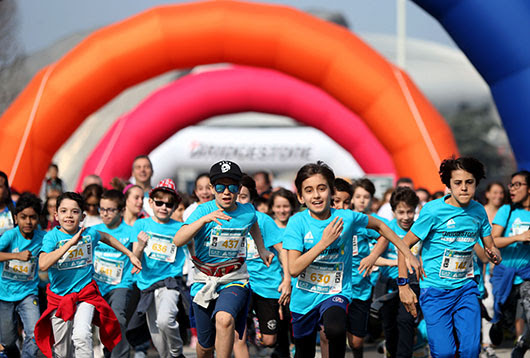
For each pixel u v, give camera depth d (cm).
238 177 804
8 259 940
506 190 1366
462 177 775
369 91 1886
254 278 1015
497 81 1454
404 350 966
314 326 817
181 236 770
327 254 789
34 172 1853
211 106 2503
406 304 823
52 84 1853
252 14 1853
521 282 1101
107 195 1062
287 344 1068
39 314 992
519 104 1417
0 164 1827
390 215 1362
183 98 2473
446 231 797
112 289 1059
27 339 977
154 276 1011
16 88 3022
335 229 732
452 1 1435
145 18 1875
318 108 2567
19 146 1831
